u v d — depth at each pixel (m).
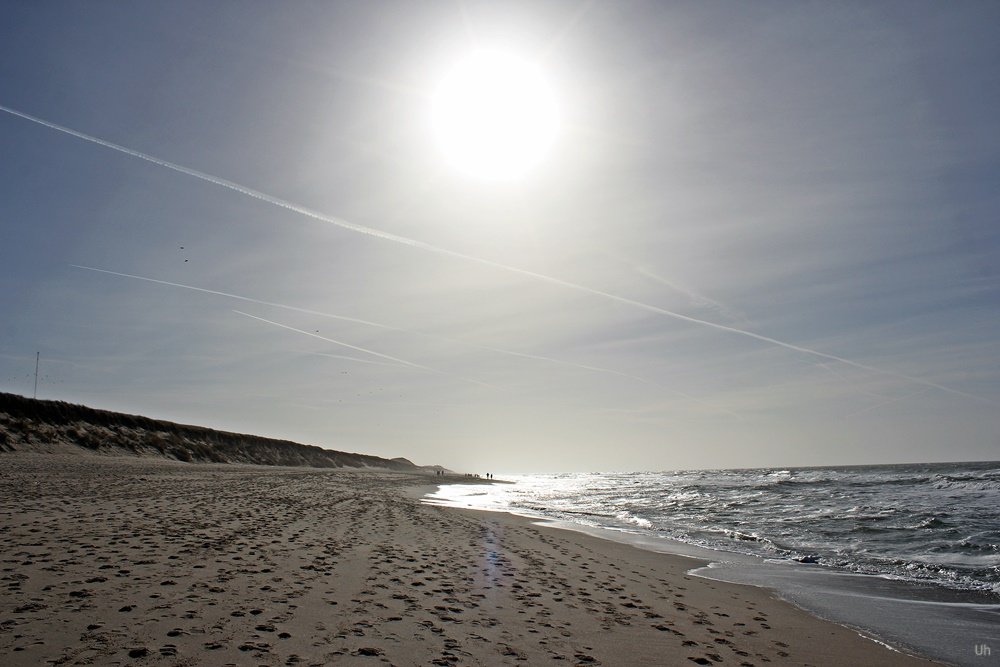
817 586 13.33
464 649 6.72
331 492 31.44
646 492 58.88
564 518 29.20
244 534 13.04
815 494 45.28
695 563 16.16
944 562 16.88
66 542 10.36
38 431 42.28
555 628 8.04
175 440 62.44
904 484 54.19
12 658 5.23
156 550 10.30
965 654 8.39
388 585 9.43
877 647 8.61
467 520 23.09
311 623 7.04
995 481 54.84
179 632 6.26
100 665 5.25
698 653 7.52
